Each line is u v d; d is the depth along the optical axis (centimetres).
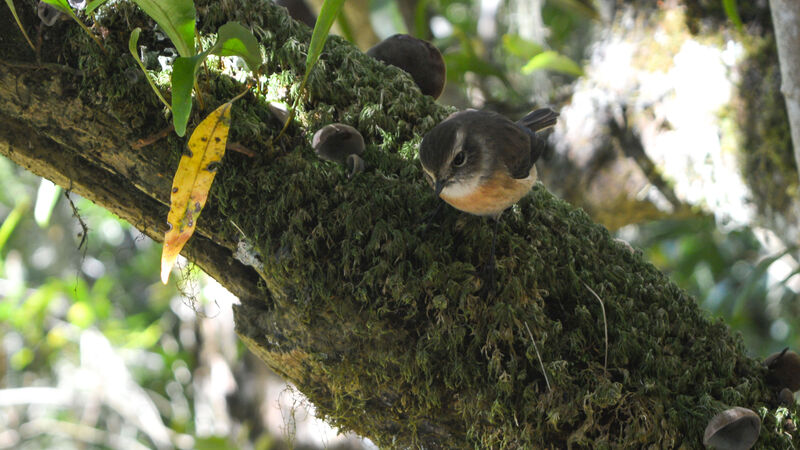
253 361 722
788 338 798
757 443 515
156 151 516
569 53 952
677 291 520
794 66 536
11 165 841
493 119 520
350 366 516
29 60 514
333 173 517
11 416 826
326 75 520
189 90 510
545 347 515
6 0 512
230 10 519
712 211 559
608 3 624
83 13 515
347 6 721
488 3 841
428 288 515
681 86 559
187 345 831
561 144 600
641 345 516
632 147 569
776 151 554
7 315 734
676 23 562
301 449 631
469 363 514
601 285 518
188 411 862
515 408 514
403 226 516
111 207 519
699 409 514
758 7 557
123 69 515
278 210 515
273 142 517
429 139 518
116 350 820
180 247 514
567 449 514
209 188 514
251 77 518
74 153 517
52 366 855
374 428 518
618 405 514
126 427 871
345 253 515
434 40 710
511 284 515
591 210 596
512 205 520
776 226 556
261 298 518
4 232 594
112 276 915
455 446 516
